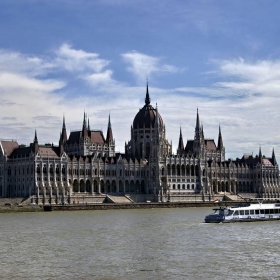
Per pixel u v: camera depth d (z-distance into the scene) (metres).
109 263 96.19
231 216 173.25
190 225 164.25
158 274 87.38
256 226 159.88
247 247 114.19
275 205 181.62
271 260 98.50
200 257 101.69
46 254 106.12
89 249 112.12
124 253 106.69
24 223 175.38
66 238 131.00
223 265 93.94
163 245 117.50
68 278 85.00
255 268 91.44
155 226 161.25
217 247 114.25
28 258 101.62
